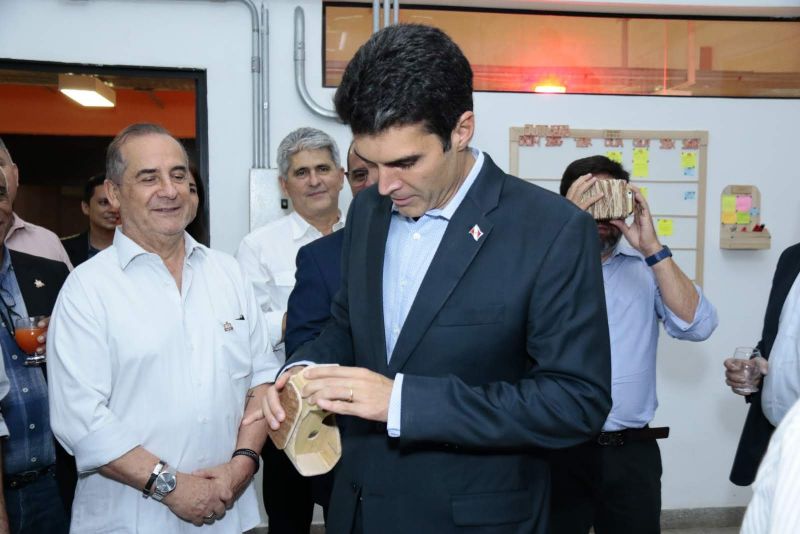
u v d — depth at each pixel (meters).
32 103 5.14
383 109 0.99
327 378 1.09
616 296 2.09
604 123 3.29
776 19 3.34
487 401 1.05
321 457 1.20
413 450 1.15
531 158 3.26
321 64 3.10
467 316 1.11
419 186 1.06
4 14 2.88
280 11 3.06
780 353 1.83
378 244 1.27
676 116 3.32
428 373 1.12
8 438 1.74
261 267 2.52
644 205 1.99
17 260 1.92
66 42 2.93
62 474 1.77
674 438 3.40
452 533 1.12
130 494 1.54
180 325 1.59
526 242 1.11
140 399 1.54
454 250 1.12
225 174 3.08
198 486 1.51
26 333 1.71
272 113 3.09
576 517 2.04
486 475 1.13
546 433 1.06
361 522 1.22
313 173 2.46
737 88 3.35
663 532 3.40
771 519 0.62
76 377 1.48
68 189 5.87
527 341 1.13
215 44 3.03
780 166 3.37
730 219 3.34
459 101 1.04
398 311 1.21
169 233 1.61
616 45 3.29
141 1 2.97
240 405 1.70
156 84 3.51
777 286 2.01
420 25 1.04
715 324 2.07
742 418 3.41
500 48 3.25
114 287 1.56
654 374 2.12
